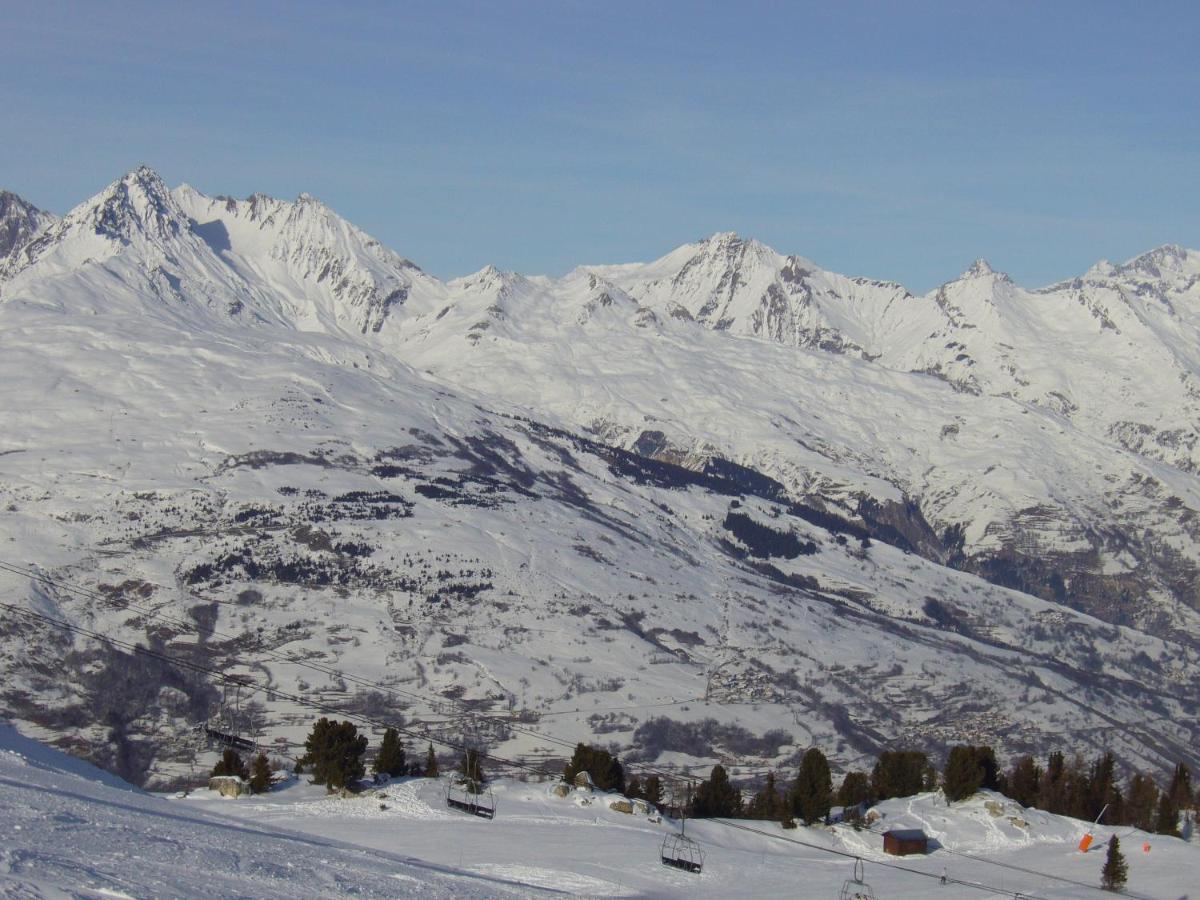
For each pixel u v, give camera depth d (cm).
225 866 11775
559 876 14962
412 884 12644
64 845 11238
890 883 16538
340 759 18600
